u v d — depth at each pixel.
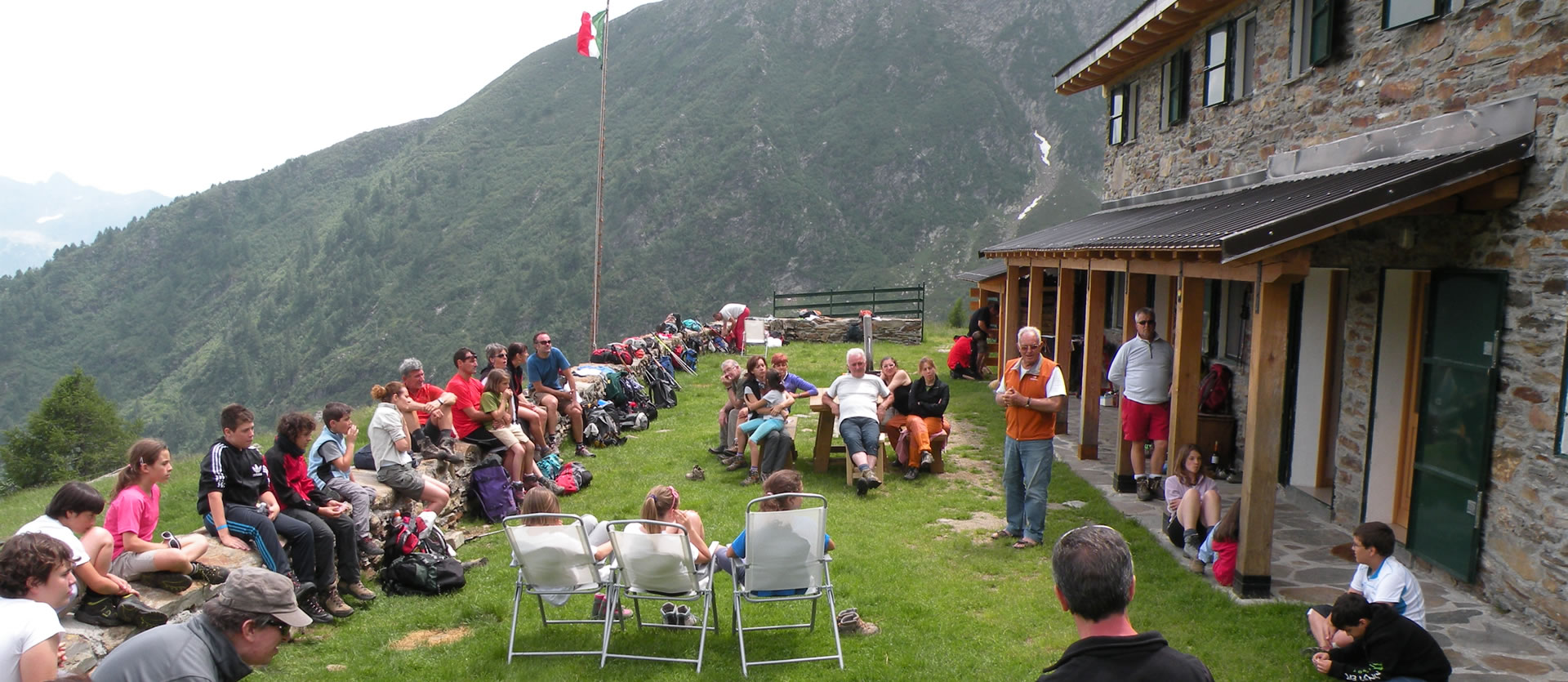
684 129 174.12
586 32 21.95
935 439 10.23
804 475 10.25
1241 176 10.67
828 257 157.38
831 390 10.16
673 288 145.25
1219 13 11.44
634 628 5.98
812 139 181.50
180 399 129.00
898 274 155.62
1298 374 9.42
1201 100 12.11
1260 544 6.38
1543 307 5.77
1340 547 7.66
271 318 141.00
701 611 6.31
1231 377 10.93
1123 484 9.44
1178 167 13.00
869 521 8.42
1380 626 4.68
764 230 157.62
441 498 7.53
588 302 136.50
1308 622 5.55
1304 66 9.34
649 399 15.02
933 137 184.62
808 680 5.15
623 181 159.88
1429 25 7.14
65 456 36.22
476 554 7.49
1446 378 6.76
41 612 3.60
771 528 5.23
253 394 129.12
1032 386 7.49
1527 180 5.90
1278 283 6.12
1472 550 6.42
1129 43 13.23
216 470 5.55
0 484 33.44
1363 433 8.09
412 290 141.12
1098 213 16.61
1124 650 2.35
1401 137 7.39
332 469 6.66
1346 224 5.74
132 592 4.77
